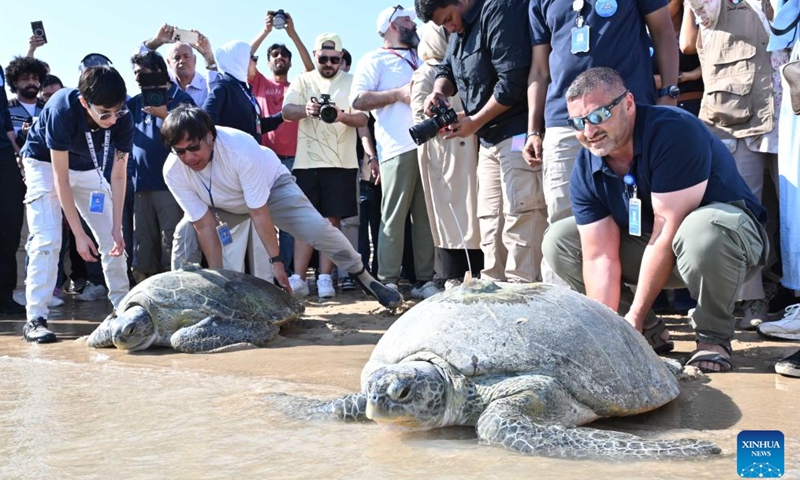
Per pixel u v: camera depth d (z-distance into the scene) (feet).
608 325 11.09
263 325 17.75
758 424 10.32
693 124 13.06
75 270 27.63
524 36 17.12
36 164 19.08
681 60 20.22
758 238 13.12
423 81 21.18
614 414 10.48
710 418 10.71
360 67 23.18
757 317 17.17
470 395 10.15
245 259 23.81
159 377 14.38
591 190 13.83
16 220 23.07
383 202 23.00
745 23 17.13
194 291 17.81
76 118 18.45
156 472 8.70
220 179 18.93
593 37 15.48
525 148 17.01
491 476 8.25
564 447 8.86
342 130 24.79
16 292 25.62
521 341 10.30
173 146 18.02
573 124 12.98
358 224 26.25
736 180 13.73
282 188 19.72
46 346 18.20
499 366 10.14
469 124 17.71
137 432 10.45
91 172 19.54
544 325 10.52
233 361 15.65
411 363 10.34
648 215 13.87
